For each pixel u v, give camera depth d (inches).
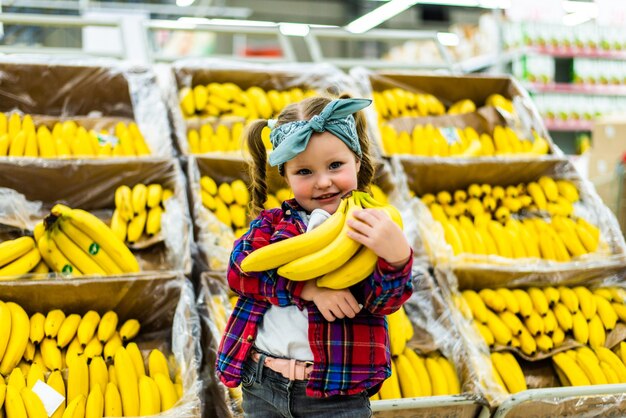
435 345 99.0
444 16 489.1
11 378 81.3
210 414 92.5
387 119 143.3
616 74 227.5
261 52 371.9
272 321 57.8
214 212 114.0
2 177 107.8
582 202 126.9
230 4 466.6
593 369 97.2
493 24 241.1
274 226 59.6
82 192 112.8
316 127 55.1
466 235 116.5
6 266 95.8
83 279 92.7
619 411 90.4
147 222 108.5
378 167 121.7
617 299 110.3
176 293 96.6
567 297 106.7
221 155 118.5
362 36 183.5
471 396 85.0
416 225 111.9
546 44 217.5
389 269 51.8
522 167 128.9
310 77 144.9
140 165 112.9
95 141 121.1
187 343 90.1
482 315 103.2
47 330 88.7
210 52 349.4
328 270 52.3
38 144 118.2
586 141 236.8
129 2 370.9
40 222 102.1
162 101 131.0
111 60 135.0
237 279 57.5
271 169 69.3
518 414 88.0
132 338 95.7
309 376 55.5
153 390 83.3
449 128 140.3
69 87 131.9
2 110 129.3
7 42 330.6
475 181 129.5
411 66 183.5
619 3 232.1
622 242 118.0
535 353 101.2
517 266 109.8
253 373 58.0
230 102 137.5
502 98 150.8
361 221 51.4
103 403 80.7
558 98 223.0
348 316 53.9
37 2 304.3
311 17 487.2
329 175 56.0
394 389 90.0
